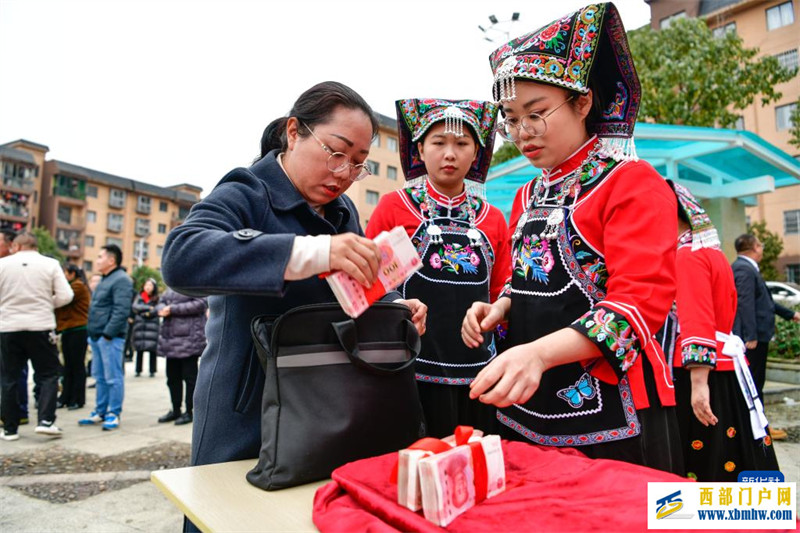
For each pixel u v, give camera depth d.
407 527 0.74
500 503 0.81
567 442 1.12
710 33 9.91
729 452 2.02
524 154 1.23
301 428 1.01
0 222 36.78
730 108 15.16
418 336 1.22
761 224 13.92
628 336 0.98
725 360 2.04
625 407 1.08
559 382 1.14
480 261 1.83
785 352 6.57
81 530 2.54
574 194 1.18
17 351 4.21
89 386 7.17
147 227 45.59
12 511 2.78
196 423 1.29
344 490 0.91
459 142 1.80
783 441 3.80
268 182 1.34
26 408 4.86
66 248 39.78
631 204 1.07
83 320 5.59
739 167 8.14
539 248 1.21
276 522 0.84
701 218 1.97
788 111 14.51
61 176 40.03
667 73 9.23
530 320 1.21
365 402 1.05
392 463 0.96
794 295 11.90
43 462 3.61
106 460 3.65
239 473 1.09
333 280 0.99
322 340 1.08
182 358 4.75
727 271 2.05
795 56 13.71
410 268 1.07
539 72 1.11
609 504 0.78
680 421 2.04
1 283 4.18
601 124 1.20
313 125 1.27
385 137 24.91
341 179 1.31
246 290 1.01
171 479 1.06
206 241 1.04
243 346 1.26
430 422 1.71
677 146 7.04
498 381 0.92
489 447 0.87
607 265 1.09
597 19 1.09
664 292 1.01
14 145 39.25
